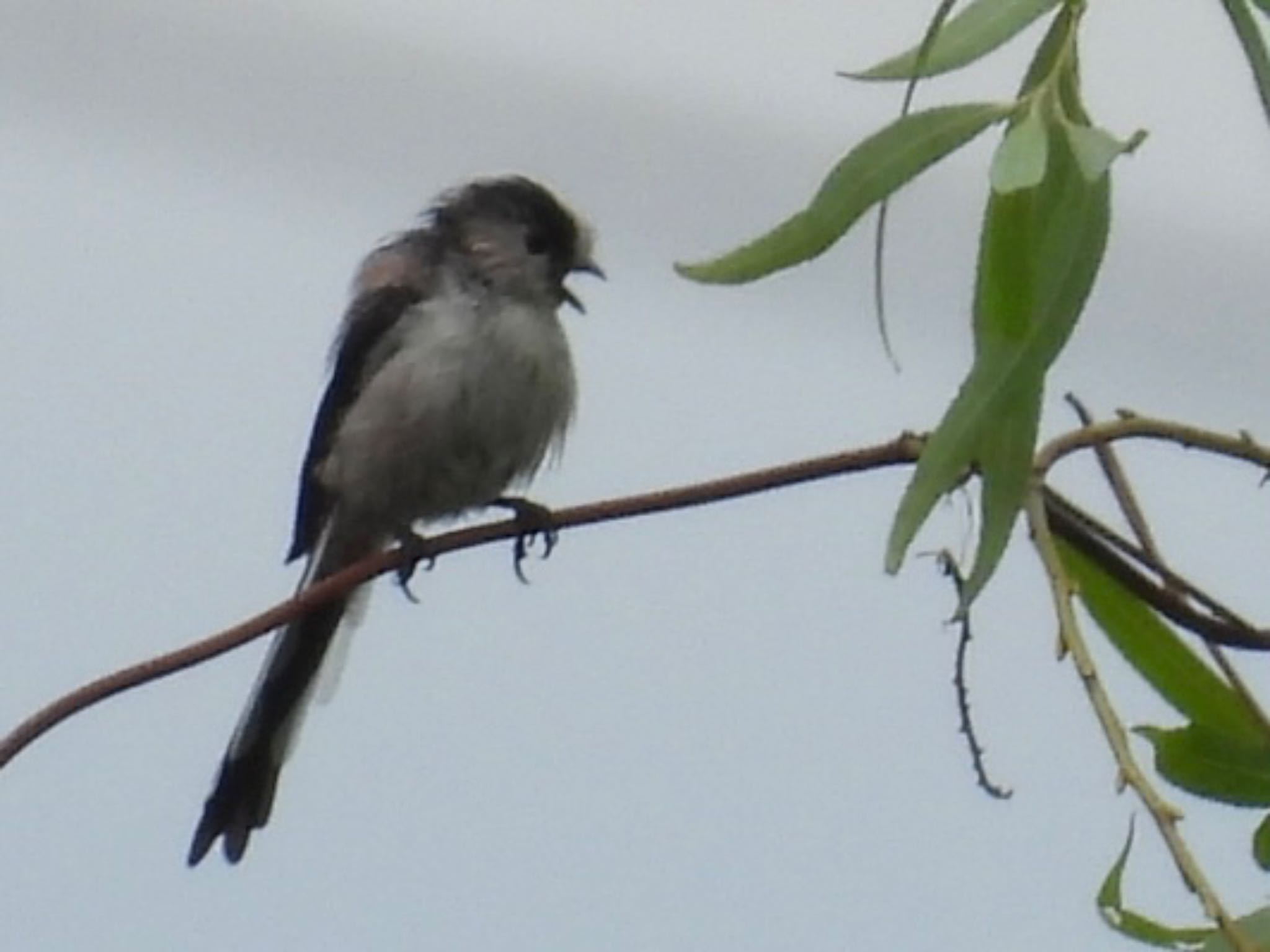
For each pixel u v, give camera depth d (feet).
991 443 18.02
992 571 18.03
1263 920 16.56
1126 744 15.94
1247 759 19.62
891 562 17.85
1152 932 18.95
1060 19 17.83
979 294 18.06
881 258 18.39
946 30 18.11
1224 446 19.48
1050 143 17.72
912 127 18.13
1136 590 20.15
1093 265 17.85
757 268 18.37
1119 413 19.31
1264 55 16.98
